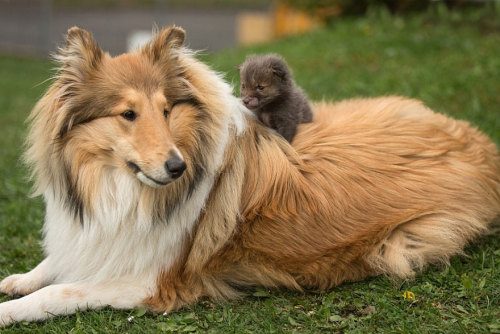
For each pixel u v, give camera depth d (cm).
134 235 387
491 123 680
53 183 393
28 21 2330
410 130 453
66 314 388
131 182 376
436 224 418
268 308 395
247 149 412
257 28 1606
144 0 2916
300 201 406
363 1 1288
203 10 2720
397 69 935
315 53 1090
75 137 372
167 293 397
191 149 383
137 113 360
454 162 445
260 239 402
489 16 1120
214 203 400
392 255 410
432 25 1145
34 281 428
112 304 391
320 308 386
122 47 1889
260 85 443
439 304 387
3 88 1338
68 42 371
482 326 353
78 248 398
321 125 450
